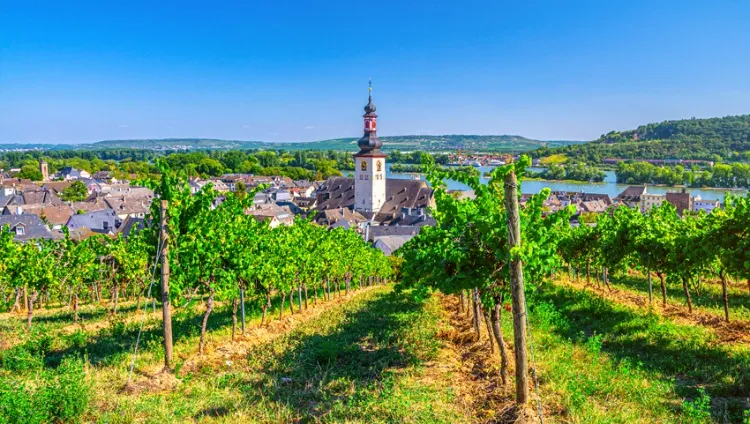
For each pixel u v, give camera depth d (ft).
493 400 39.81
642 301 88.28
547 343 59.00
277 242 80.94
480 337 61.93
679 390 42.24
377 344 60.75
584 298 90.12
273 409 39.45
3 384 33.53
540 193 42.78
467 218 44.06
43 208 358.84
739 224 55.62
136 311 101.91
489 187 44.80
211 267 57.47
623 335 63.05
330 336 66.33
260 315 92.79
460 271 44.42
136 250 93.61
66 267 92.22
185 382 46.11
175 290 54.03
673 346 56.08
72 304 122.11
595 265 110.63
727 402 39.24
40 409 33.53
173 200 54.34
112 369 49.90
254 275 70.18
